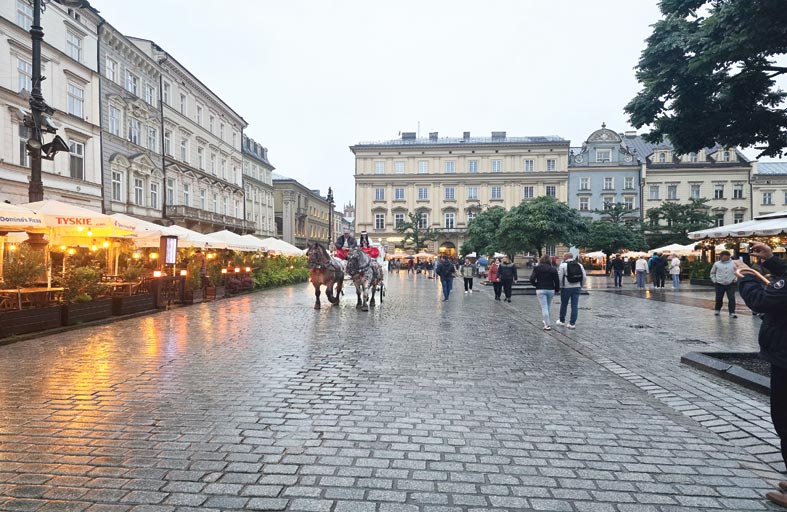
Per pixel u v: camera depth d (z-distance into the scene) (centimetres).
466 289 2305
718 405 507
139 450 376
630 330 1041
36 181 1132
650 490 324
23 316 878
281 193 7488
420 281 3597
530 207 2872
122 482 323
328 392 544
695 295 2034
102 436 404
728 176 6419
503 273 1822
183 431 418
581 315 1327
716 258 3095
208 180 4525
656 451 389
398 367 671
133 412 466
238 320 1168
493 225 4791
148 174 3500
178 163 3931
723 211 6425
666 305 1603
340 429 429
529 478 339
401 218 6962
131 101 3316
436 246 6888
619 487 328
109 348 792
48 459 357
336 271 1470
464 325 1116
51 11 2598
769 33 988
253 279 2281
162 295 1465
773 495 308
